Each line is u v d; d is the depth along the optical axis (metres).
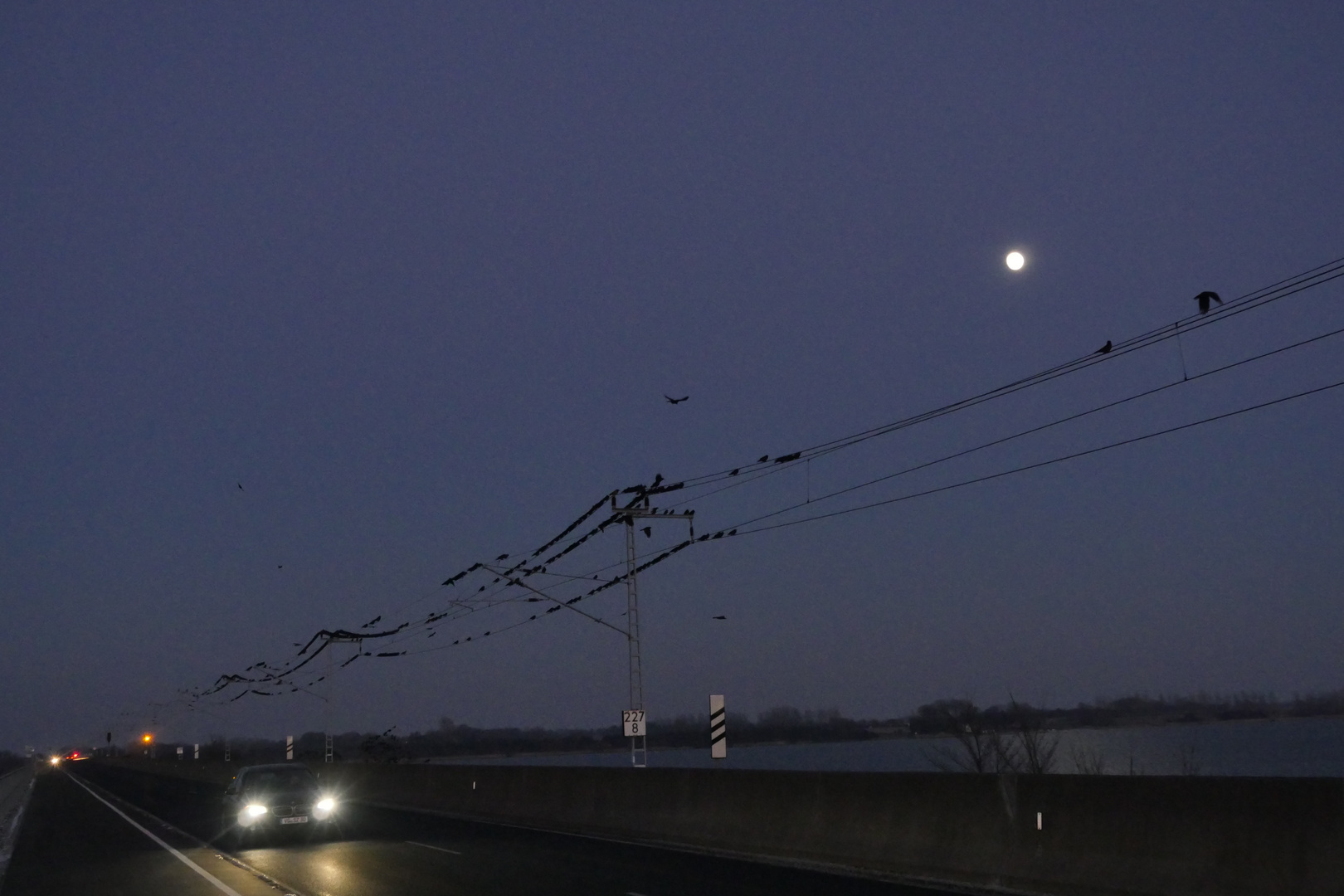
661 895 14.41
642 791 23.81
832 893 14.24
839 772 18.30
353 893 15.69
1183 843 12.62
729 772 21.12
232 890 16.61
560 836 23.45
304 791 25.34
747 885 15.14
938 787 16.27
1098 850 13.58
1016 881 14.34
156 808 39.31
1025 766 41.56
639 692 30.92
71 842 26.41
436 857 19.83
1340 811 11.25
